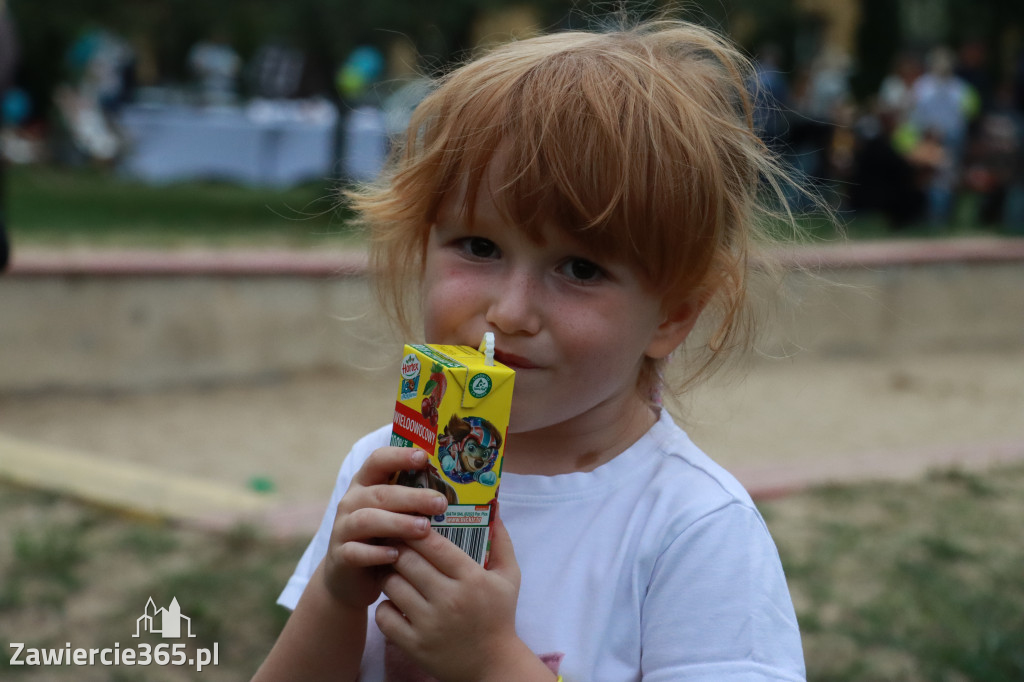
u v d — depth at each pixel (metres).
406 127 1.50
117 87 13.70
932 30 19.72
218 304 5.87
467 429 1.07
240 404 5.55
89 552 3.29
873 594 3.12
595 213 1.12
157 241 6.72
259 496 3.85
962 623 2.95
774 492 3.96
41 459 4.08
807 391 6.29
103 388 5.62
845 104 12.61
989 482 4.22
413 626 1.08
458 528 1.08
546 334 1.15
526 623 1.20
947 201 9.96
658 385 1.37
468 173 1.16
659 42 1.33
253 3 9.16
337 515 1.12
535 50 1.26
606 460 1.28
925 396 6.29
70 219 8.23
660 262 1.17
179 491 3.79
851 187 9.09
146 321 5.70
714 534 1.19
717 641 1.14
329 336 6.20
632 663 1.19
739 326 1.38
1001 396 6.36
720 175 1.20
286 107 11.98
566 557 1.23
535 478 1.28
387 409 5.60
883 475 4.24
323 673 1.19
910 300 7.51
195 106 12.69
